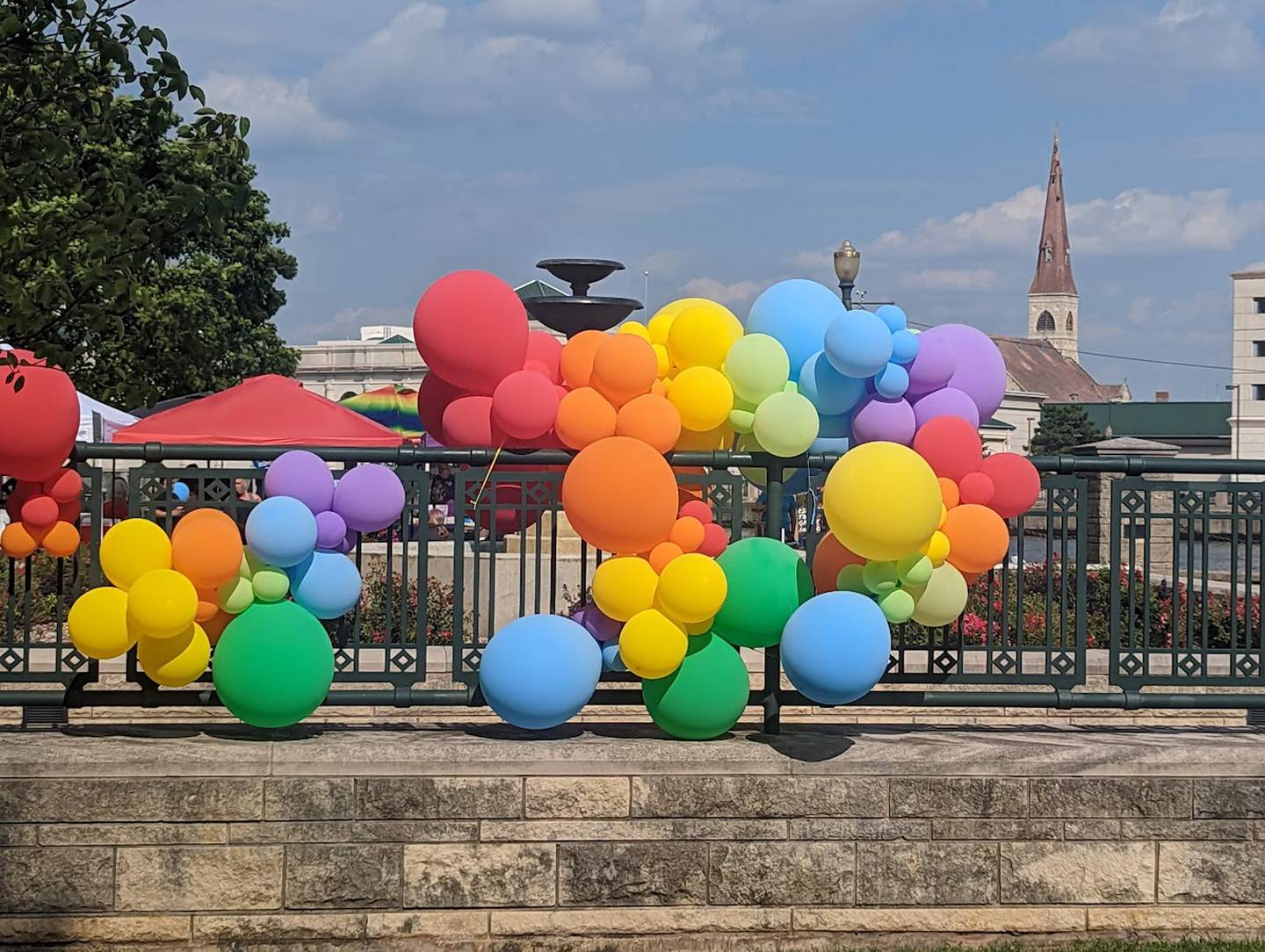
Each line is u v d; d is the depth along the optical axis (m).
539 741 6.50
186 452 6.77
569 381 7.02
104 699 6.73
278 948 6.17
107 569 6.29
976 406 7.32
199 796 6.16
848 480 6.21
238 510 7.84
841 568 6.73
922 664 8.96
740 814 6.31
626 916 6.26
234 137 6.99
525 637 6.39
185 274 31.62
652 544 6.35
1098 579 13.68
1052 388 155.62
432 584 11.83
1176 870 6.45
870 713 8.50
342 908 6.20
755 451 7.09
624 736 6.68
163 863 6.14
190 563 6.22
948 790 6.38
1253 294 110.19
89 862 6.12
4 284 6.23
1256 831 6.47
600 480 6.27
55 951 6.10
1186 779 6.45
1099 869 6.42
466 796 6.24
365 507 6.60
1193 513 7.13
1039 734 6.94
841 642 6.22
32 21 6.62
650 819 6.29
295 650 6.31
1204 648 7.12
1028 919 6.38
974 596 12.38
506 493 9.30
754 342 6.84
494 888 6.24
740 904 6.31
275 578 6.45
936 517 6.24
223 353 32.66
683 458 6.84
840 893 6.34
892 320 6.91
